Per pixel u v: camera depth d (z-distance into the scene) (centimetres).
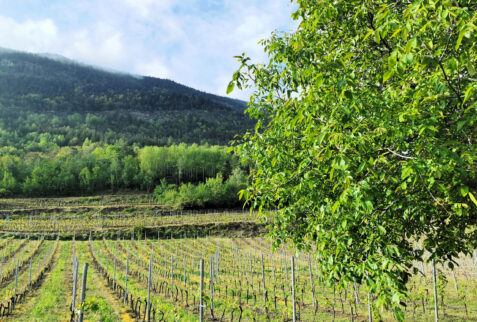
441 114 337
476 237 521
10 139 14312
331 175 305
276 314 1295
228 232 5212
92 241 4434
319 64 381
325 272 459
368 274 391
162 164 10919
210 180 8338
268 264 3016
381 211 421
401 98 369
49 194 8825
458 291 1590
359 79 479
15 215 6297
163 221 6019
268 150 520
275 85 494
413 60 305
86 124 19238
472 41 270
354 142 326
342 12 464
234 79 399
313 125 379
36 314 1460
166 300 1745
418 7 271
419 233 522
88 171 9169
